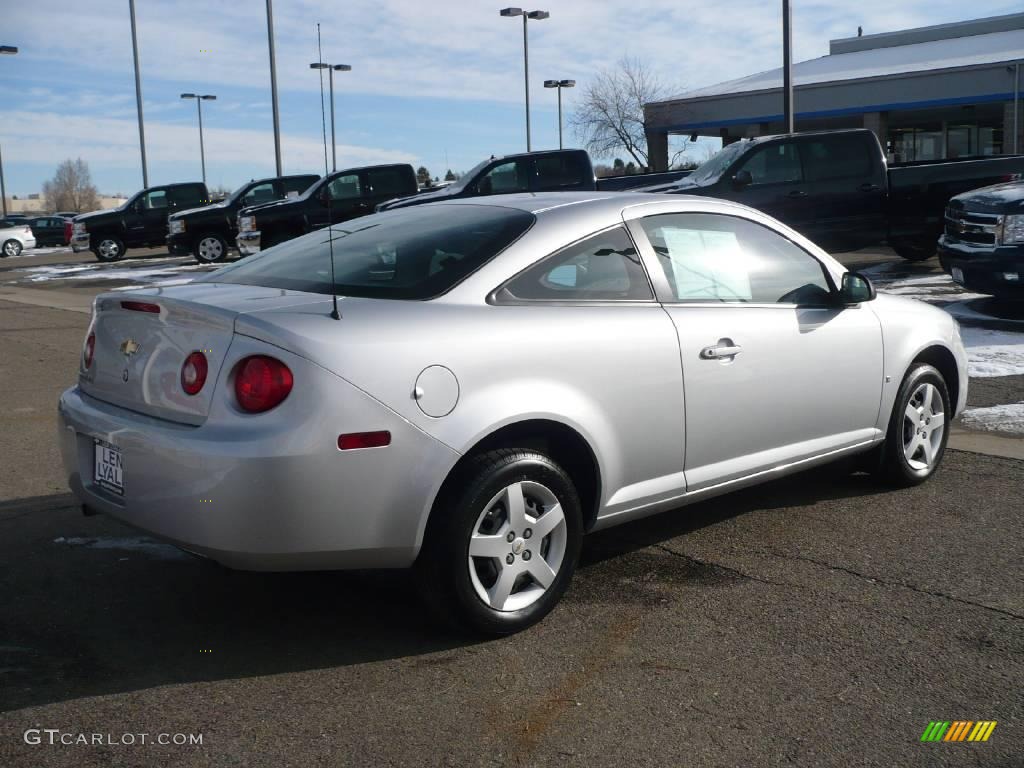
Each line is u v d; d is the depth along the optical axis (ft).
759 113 123.24
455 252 11.76
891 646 10.92
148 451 10.36
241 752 8.92
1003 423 20.84
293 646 11.12
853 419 15.38
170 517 10.21
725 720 9.43
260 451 9.66
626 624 11.59
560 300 11.91
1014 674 10.27
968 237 33.68
